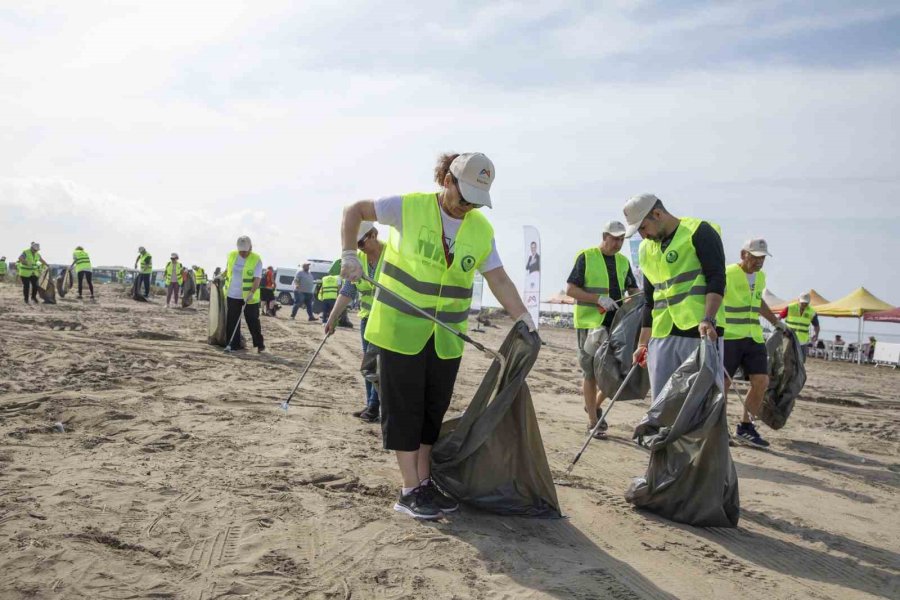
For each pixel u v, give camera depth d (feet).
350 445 18.10
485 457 13.37
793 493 17.60
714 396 13.89
